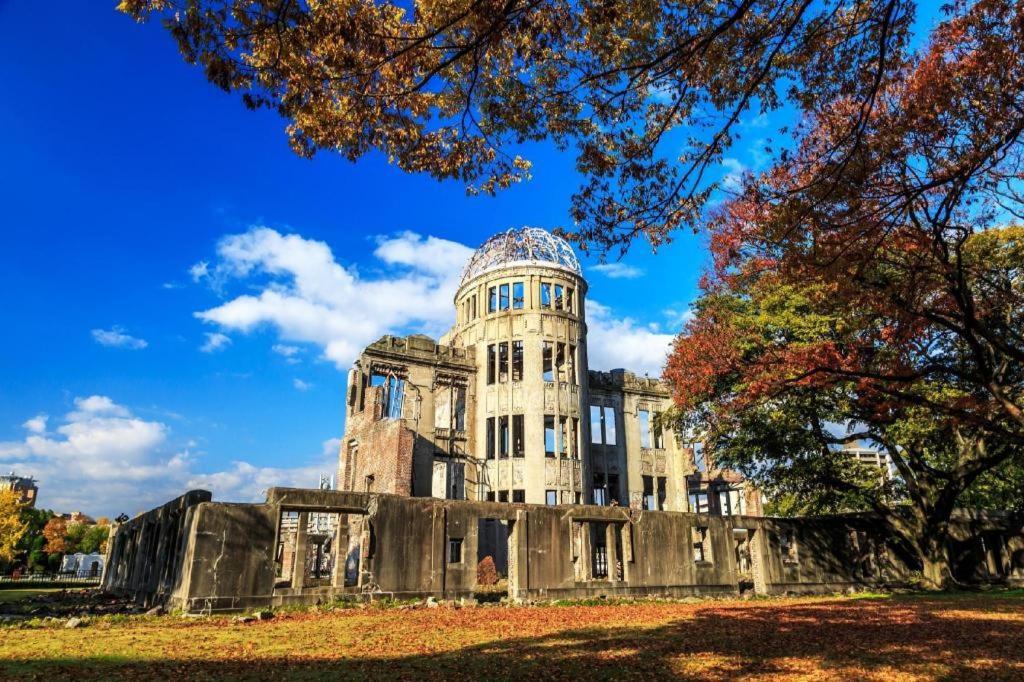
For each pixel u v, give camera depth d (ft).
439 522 65.98
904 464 89.71
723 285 83.25
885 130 37.24
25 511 254.68
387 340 124.06
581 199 35.96
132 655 34.24
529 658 34.12
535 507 71.15
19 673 28.63
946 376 67.87
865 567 94.63
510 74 31.22
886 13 25.84
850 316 60.18
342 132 30.14
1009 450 79.20
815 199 38.73
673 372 81.10
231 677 28.48
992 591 85.71
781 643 39.83
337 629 45.88
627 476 138.21
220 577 54.24
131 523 93.20
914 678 29.78
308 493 59.77
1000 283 60.75
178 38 25.90
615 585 73.61
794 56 30.73
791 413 80.84
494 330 129.59
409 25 27.89
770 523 87.97
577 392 127.54
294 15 25.88
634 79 30.17
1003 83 34.19
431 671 30.45
